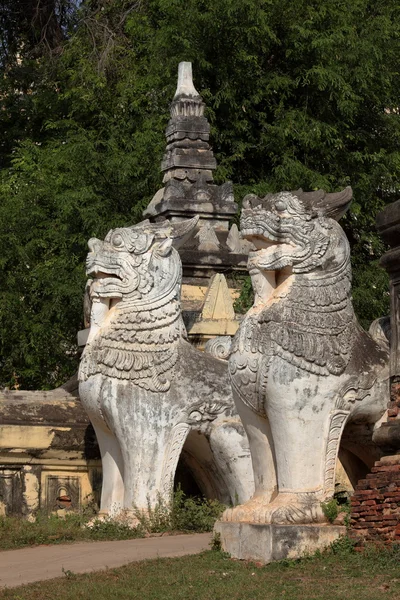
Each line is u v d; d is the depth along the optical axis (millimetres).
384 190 29766
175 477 17766
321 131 28109
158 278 16422
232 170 28297
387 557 12188
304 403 13422
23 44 35906
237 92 28656
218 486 17219
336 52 28219
